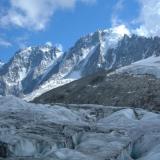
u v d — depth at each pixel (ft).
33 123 111.14
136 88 373.40
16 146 88.33
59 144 93.71
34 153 90.22
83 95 407.23
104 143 98.53
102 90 397.60
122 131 112.47
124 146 96.89
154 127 117.39
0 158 82.43
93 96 391.04
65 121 119.03
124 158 94.53
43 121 114.21
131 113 152.87
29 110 129.39
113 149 93.25
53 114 132.36
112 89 391.24
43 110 134.82
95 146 95.35
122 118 139.54
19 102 139.44
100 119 152.25
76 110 171.94
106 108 174.60
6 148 87.15
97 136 104.37
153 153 92.89
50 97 437.17
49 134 100.17
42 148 91.71
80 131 106.93
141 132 113.39
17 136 94.17
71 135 101.04
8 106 135.33
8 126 105.50
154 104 326.85
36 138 94.17
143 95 350.23
